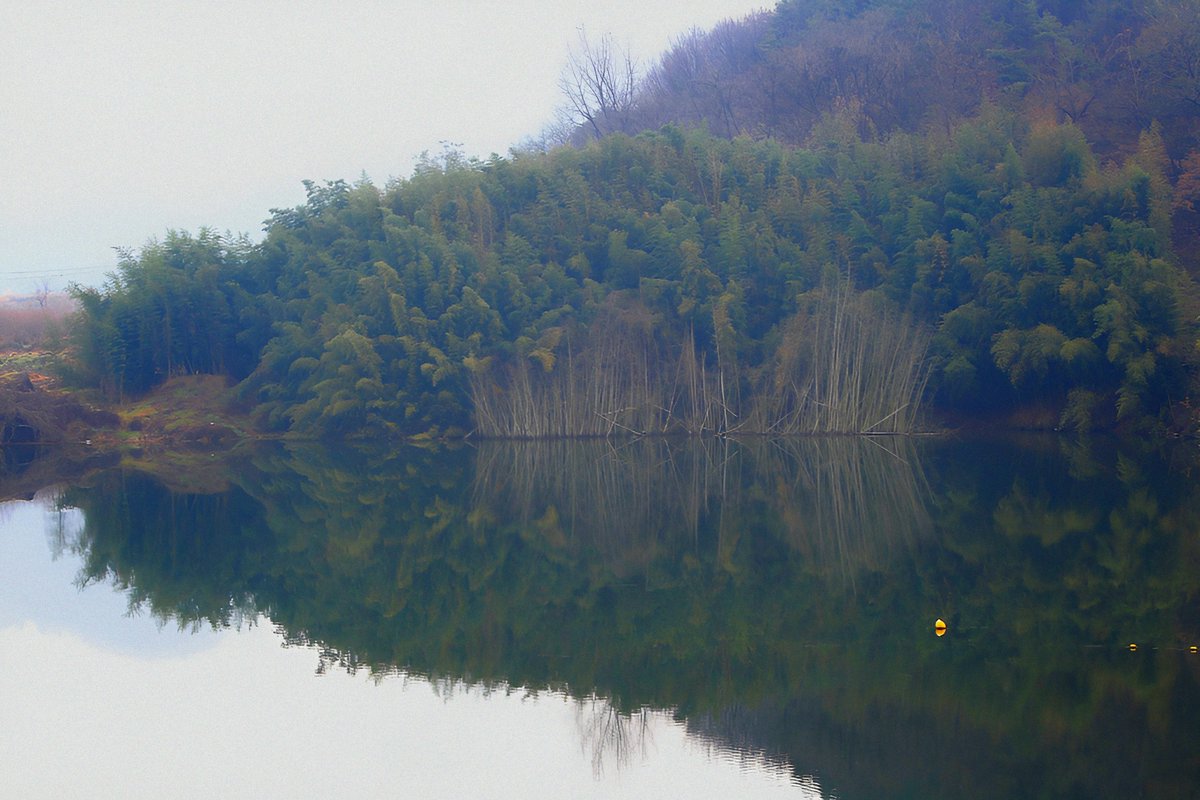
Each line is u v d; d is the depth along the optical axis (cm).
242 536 2547
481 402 4875
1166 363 4128
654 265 5078
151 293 5456
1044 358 4284
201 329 5556
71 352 5606
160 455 4606
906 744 1153
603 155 5650
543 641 1619
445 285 5047
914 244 4841
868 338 4622
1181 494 2634
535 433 4850
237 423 5175
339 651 1588
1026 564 1959
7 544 2477
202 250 5703
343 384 4941
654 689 1379
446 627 1708
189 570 2178
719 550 2295
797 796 1059
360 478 3691
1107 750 1119
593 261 5253
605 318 4862
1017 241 4484
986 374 4603
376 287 5009
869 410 4597
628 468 3822
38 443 4962
